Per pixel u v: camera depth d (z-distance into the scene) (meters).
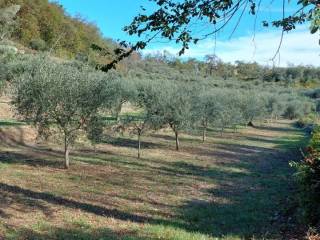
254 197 14.54
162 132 34.81
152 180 16.89
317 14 5.39
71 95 17.38
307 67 101.12
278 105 60.94
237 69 96.38
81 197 13.25
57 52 76.69
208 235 9.90
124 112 41.34
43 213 11.06
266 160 24.45
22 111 17.64
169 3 6.84
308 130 45.22
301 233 9.69
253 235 9.77
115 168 18.83
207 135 36.47
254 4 6.59
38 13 85.56
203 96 31.00
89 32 100.69
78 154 21.75
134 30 7.01
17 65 28.69
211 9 6.75
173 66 109.31
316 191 9.73
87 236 9.34
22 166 17.70
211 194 15.00
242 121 42.59
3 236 8.99
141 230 9.95
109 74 20.28
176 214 12.10
